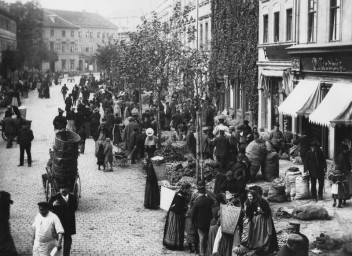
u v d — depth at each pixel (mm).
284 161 25500
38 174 23984
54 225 11023
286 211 16562
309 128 26922
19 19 103938
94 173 24594
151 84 31734
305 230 15055
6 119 31328
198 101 25375
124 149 29391
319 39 25516
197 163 20406
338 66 23234
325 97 22922
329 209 17062
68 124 33719
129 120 28953
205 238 13273
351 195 18062
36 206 18422
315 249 13273
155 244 14641
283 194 18344
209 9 45938
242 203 15812
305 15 27156
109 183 22500
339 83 22984
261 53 33594
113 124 33125
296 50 26688
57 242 10891
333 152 24156
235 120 34938
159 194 18547
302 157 23562
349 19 22812
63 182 17797
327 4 24672
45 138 34969
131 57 32875
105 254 13750
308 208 16203
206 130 26062
